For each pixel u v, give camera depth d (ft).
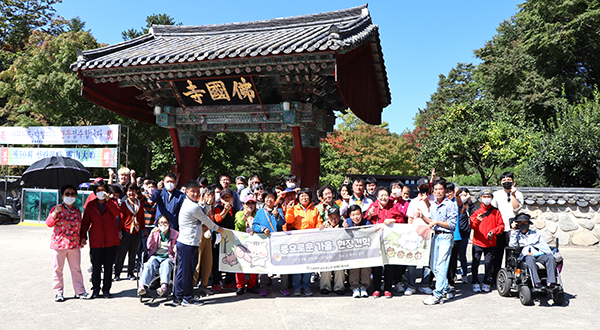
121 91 34.91
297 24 34.04
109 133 51.01
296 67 25.53
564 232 36.11
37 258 30.14
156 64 27.50
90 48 69.67
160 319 16.71
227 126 33.24
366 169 97.66
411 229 20.66
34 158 53.93
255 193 25.46
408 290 21.13
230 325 15.93
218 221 21.53
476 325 16.02
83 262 29.35
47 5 106.73
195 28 37.17
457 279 24.76
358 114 31.30
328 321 16.46
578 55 87.15
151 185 24.99
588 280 23.68
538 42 83.92
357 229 20.65
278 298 20.25
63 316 16.99
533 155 58.85
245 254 20.63
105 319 16.65
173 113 32.73
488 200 21.66
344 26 27.43
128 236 23.66
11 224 55.83
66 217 19.44
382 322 16.35
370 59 33.63
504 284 20.45
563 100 73.10
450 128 68.80
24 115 67.87
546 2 81.56
